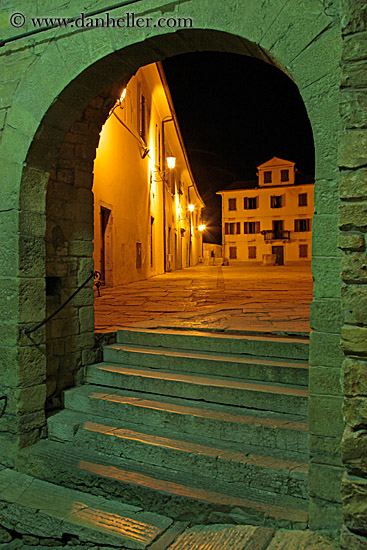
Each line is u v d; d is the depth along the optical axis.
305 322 4.89
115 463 3.31
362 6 2.23
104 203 9.05
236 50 3.06
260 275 15.24
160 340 4.55
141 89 12.22
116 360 4.48
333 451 2.55
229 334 4.43
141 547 2.60
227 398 3.55
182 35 3.00
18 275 3.58
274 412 3.39
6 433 3.64
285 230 35.78
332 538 2.49
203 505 2.77
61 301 4.14
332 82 2.49
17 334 3.59
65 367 4.16
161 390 3.85
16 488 3.29
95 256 8.59
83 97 3.59
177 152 21.16
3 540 3.10
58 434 3.71
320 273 2.55
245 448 3.13
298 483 2.77
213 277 14.07
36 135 3.53
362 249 2.25
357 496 2.24
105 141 9.07
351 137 2.27
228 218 37.78
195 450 3.11
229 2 2.80
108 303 7.16
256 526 2.66
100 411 3.84
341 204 2.29
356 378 2.26
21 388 3.60
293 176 36.12
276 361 3.84
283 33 2.63
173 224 20.73
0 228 3.66
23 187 3.61
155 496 2.91
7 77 3.66
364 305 2.24
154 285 10.56
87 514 2.93
